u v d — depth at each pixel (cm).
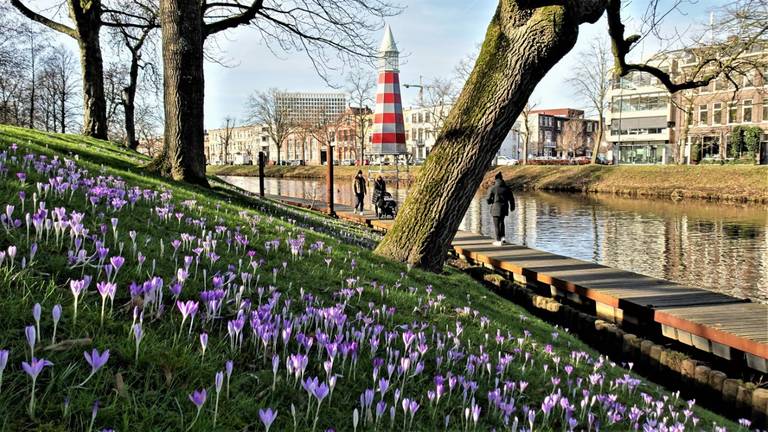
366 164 9506
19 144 891
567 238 2616
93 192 556
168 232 592
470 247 1802
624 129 8025
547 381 479
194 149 1295
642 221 3203
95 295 351
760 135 5838
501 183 1811
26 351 252
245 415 273
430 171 975
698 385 777
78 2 2314
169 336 330
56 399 236
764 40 1278
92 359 224
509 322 722
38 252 380
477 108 933
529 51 880
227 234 686
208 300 367
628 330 1055
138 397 257
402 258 982
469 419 346
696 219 3250
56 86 5606
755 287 1650
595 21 884
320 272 630
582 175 5694
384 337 450
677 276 1803
